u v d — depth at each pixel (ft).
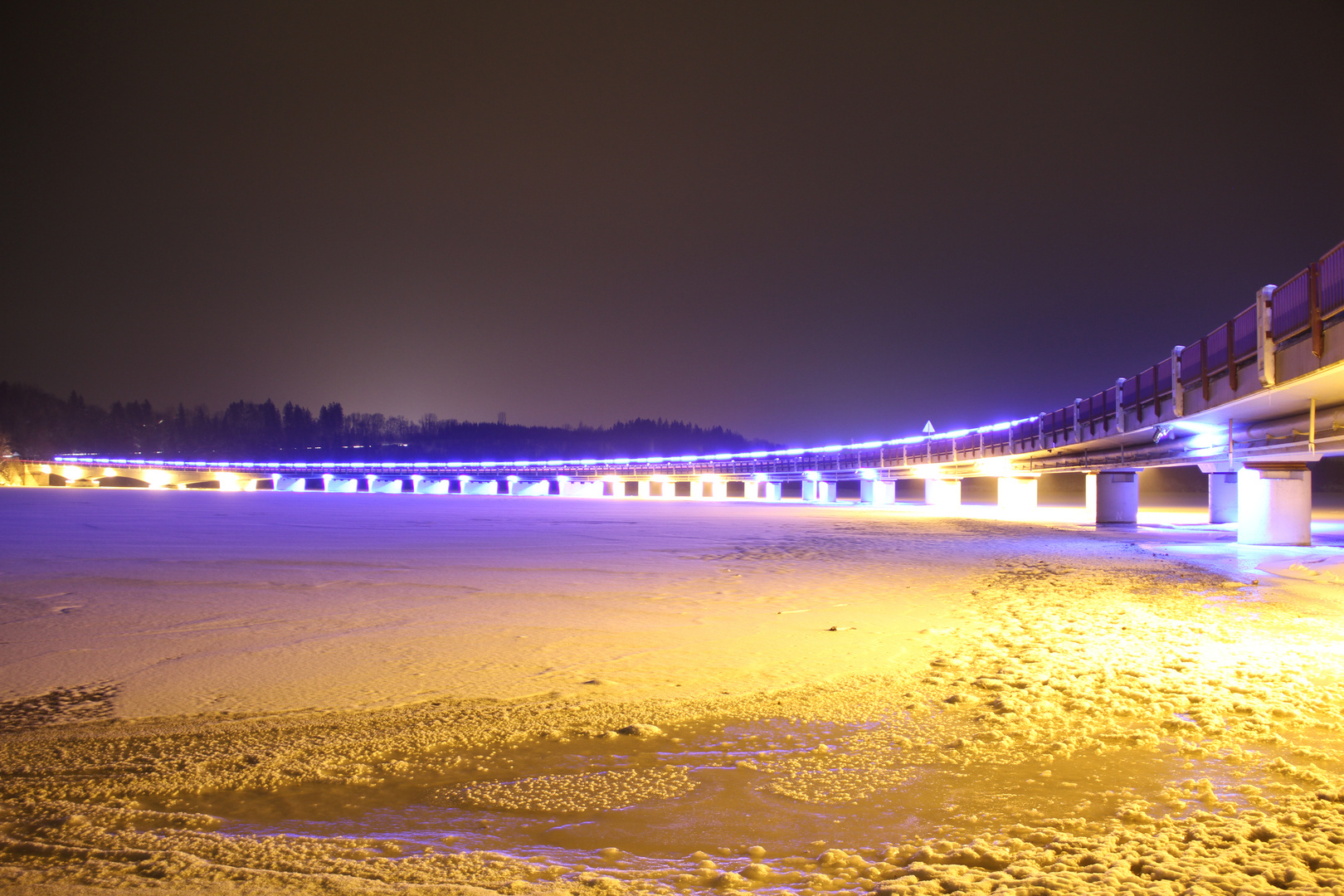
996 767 23.56
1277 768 22.70
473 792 22.49
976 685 33.32
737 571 79.25
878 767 23.91
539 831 19.79
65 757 25.77
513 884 16.07
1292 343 64.39
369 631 47.50
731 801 21.59
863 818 20.17
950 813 20.27
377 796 22.26
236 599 60.64
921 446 258.78
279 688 34.60
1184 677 33.35
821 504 309.42
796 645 42.86
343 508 276.82
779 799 21.62
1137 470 148.05
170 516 207.51
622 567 83.30
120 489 592.60
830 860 17.43
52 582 70.95
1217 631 44.24
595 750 26.14
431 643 43.93
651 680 35.45
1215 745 24.79
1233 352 76.59
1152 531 138.10
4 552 102.17
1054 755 24.40
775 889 16.11
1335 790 20.51
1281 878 15.21
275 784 23.26
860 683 34.37
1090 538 121.49
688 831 19.65
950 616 51.60
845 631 46.47
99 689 34.65
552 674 36.70
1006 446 191.11
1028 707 29.37
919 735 26.91
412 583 69.87
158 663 39.47
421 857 17.83
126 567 83.05
